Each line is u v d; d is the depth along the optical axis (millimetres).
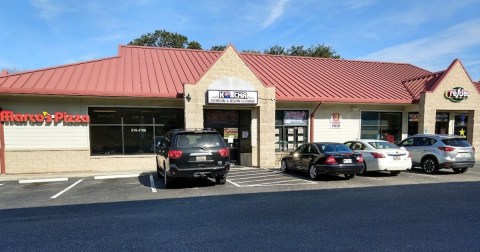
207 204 7934
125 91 14188
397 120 19438
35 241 5406
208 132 10188
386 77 22359
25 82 13789
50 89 13250
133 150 15211
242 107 15812
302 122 17641
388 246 5082
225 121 16562
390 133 19328
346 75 21547
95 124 14719
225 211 7242
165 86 15406
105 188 10219
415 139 14352
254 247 5055
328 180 11594
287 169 13773
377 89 19531
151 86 15180
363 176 12594
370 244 5172
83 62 17031
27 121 13883
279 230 5879
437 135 13773
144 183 11062
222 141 10273
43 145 14070
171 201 8297
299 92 17234
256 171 14062
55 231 5918
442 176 12594
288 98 16188
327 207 7578
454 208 7469
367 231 5812
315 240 5359
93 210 7438
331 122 18125
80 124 14461
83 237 5574
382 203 7980
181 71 17578
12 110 13695
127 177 12523
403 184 10789
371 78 21672
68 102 14305
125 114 15086
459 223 6289
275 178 12062
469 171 14070
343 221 6434
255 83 15086
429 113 17641
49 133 14141
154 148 15430
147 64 18062
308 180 11594
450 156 12883
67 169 14258
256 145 16109
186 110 14039
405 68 25328
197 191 9586
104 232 5832
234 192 9414
